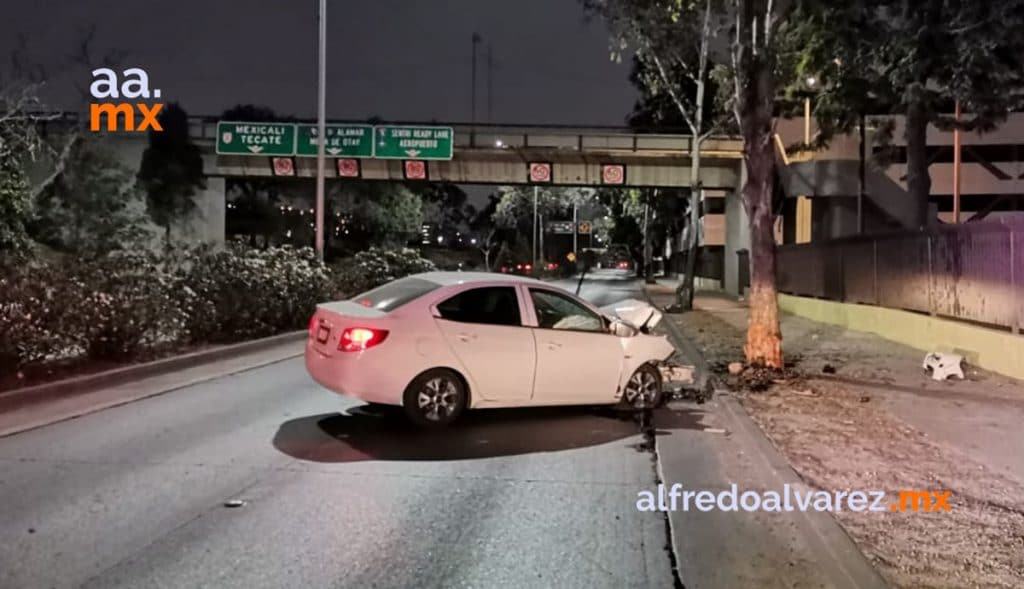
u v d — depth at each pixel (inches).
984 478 288.7
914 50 830.5
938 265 624.1
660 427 384.8
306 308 754.8
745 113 514.9
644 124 1583.4
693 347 696.4
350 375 342.6
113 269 512.4
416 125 1466.5
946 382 484.7
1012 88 876.0
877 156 1183.6
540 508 261.7
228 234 2015.3
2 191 956.0
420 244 2989.7
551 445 346.6
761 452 323.0
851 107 1011.3
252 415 389.7
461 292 365.7
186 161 1525.6
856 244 812.0
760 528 246.8
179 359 526.3
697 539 236.8
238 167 1536.7
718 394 450.9
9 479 279.3
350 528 238.4
